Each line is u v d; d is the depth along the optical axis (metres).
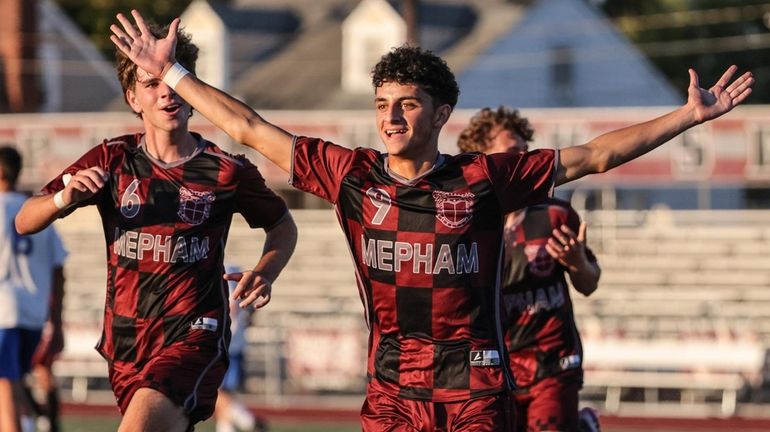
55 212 22.67
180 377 22.22
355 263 21.34
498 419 20.78
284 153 21.23
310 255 90.88
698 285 82.00
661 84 139.00
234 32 137.50
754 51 172.00
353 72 128.88
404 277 20.84
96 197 23.27
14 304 36.22
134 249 23.03
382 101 20.62
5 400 36.03
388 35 127.69
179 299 23.00
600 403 64.75
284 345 67.69
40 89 132.00
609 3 183.88
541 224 27.78
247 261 92.94
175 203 23.00
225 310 23.44
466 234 20.75
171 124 22.66
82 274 88.69
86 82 138.25
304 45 138.25
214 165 23.22
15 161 37.19
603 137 21.05
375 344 21.55
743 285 81.62
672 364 63.03
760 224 109.44
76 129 92.31
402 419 21.16
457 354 20.95
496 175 20.80
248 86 133.25
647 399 64.19
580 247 26.31
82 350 66.94
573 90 133.25
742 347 62.38
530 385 27.78
